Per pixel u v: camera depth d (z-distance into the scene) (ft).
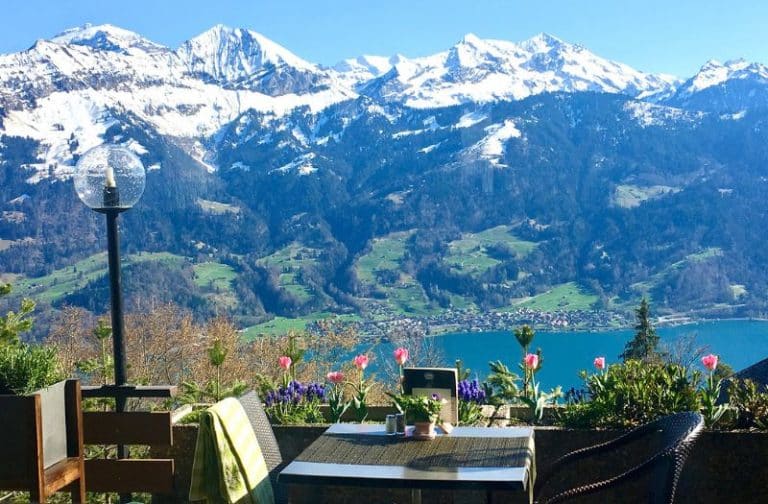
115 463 13.57
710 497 13.23
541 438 13.98
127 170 13.76
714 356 15.19
